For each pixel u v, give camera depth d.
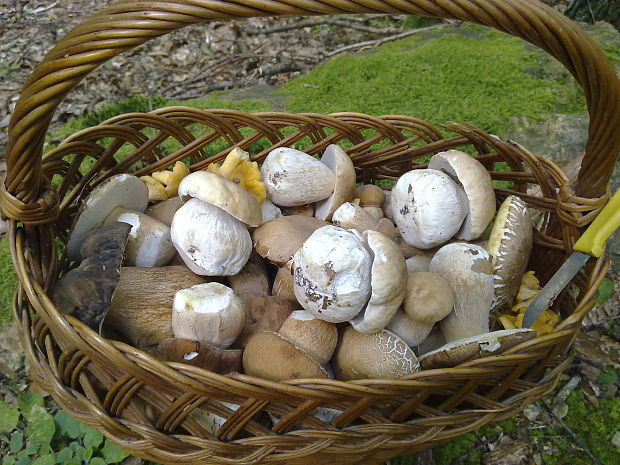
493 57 0.91
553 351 0.35
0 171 0.76
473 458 0.44
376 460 0.36
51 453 0.44
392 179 0.56
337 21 1.31
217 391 0.31
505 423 0.46
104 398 0.36
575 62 0.31
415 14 0.31
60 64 0.31
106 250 0.39
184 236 0.41
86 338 0.32
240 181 0.47
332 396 0.31
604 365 0.51
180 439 0.34
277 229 0.44
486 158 0.51
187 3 0.30
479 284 0.41
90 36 0.31
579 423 0.46
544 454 0.44
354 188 0.49
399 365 0.37
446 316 0.42
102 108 0.98
